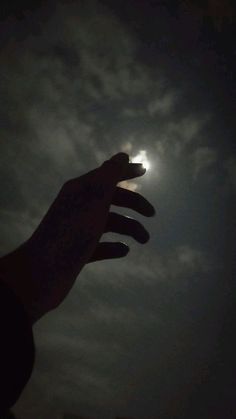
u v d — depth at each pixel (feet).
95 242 0.84
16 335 0.61
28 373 0.61
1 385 0.59
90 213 0.85
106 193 0.88
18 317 0.62
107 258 1.02
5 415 0.63
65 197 0.87
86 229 0.83
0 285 0.64
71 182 0.91
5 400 0.60
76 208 0.85
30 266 0.79
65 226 0.83
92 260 1.01
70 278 0.81
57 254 0.81
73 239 0.82
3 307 0.62
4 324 0.61
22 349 0.61
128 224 1.03
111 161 0.96
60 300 0.80
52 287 0.78
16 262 0.79
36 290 0.77
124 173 0.95
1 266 0.78
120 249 1.02
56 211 0.85
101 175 0.91
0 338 0.60
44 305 0.78
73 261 0.81
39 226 0.84
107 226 1.02
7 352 0.60
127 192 1.03
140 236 1.02
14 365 0.60
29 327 0.63
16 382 0.60
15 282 0.77
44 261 0.80
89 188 0.88
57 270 0.80
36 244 0.81
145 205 1.03
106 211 0.87
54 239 0.82
